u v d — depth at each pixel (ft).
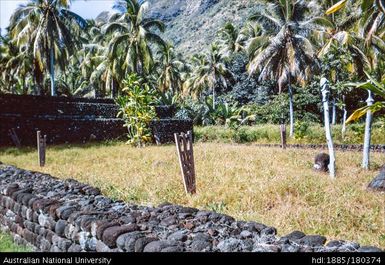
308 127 81.71
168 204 16.70
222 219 14.32
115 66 96.12
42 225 16.89
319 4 80.84
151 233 12.93
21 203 18.98
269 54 85.81
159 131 78.23
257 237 12.48
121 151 51.16
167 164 36.76
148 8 93.91
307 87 100.63
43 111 74.79
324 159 34.86
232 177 27.84
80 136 73.10
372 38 53.01
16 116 67.15
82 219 14.03
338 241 11.62
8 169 28.58
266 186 23.76
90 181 27.63
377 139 71.72
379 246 14.92
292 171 31.42
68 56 107.04
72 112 78.18
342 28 70.49
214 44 130.82
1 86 132.46
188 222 14.14
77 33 101.19
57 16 93.40
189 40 335.06
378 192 25.23
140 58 95.04
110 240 12.42
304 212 19.04
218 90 140.05
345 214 18.70
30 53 104.63
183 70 181.06
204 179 27.30
